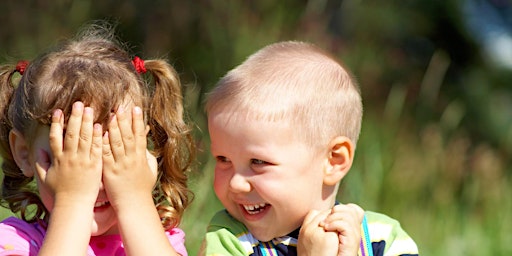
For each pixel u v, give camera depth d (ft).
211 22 39.68
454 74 57.77
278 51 18.21
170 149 18.06
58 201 15.35
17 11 38.19
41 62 16.46
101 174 15.61
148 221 15.75
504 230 36.58
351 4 46.83
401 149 39.24
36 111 15.79
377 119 41.27
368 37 47.60
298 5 42.78
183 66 37.83
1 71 17.47
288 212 17.26
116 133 15.64
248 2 40.88
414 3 55.42
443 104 52.80
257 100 17.01
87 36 19.45
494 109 56.29
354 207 17.37
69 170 15.37
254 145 16.88
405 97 47.03
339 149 17.75
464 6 59.31
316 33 41.96
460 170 40.22
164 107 18.07
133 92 16.38
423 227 34.30
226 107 17.15
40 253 15.03
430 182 38.09
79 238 15.15
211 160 29.99
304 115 17.22
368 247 17.95
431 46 56.24
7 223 16.66
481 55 59.82
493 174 42.11
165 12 40.34
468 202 38.60
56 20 38.04
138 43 39.58
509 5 63.62
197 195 27.63
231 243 17.33
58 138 15.40
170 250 15.85
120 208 15.67
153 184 16.19
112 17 39.50
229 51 38.99
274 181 16.97
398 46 52.16
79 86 15.70
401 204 34.83
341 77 18.21
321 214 17.19
